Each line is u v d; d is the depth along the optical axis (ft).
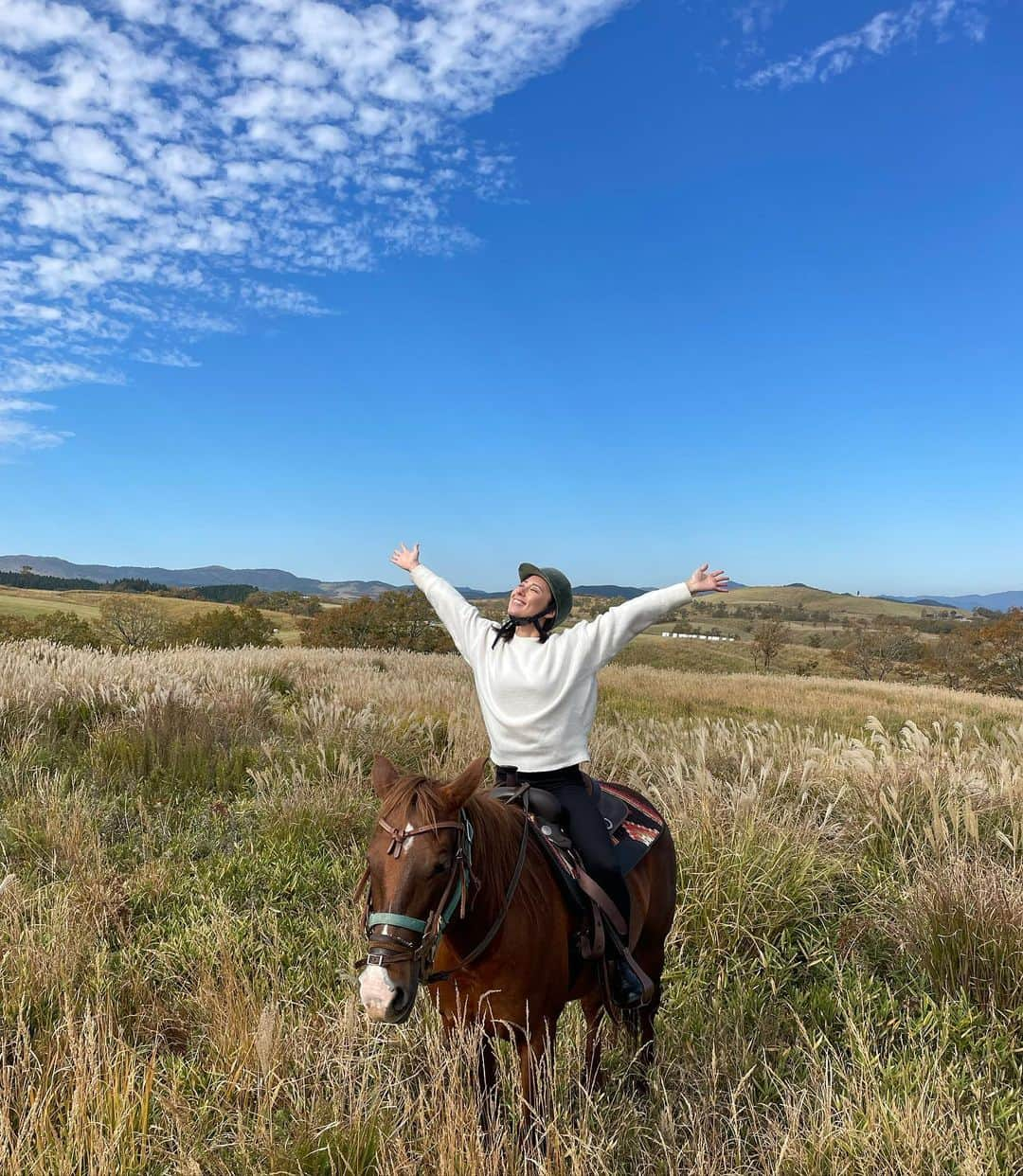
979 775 26.16
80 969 14.39
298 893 19.20
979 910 15.99
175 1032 13.41
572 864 10.53
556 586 11.42
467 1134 9.17
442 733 35.83
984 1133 10.55
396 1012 7.48
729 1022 13.80
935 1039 13.64
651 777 27.73
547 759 11.05
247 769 28.12
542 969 9.64
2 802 23.50
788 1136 10.11
